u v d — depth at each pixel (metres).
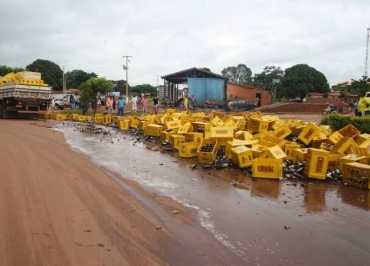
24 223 5.46
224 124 14.01
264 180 8.77
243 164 9.82
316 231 5.58
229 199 7.15
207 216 6.12
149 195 7.21
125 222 5.67
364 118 15.14
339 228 5.73
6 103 27.27
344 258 4.70
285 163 10.16
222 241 5.12
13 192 6.95
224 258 4.60
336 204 6.97
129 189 7.57
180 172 9.46
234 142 10.89
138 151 12.82
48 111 30.86
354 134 12.27
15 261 4.33
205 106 46.59
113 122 23.69
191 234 5.33
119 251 4.67
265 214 6.30
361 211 6.58
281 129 12.67
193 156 11.55
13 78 28.14
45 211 5.98
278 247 4.97
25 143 13.43
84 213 5.96
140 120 19.25
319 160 8.78
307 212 6.47
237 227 5.66
